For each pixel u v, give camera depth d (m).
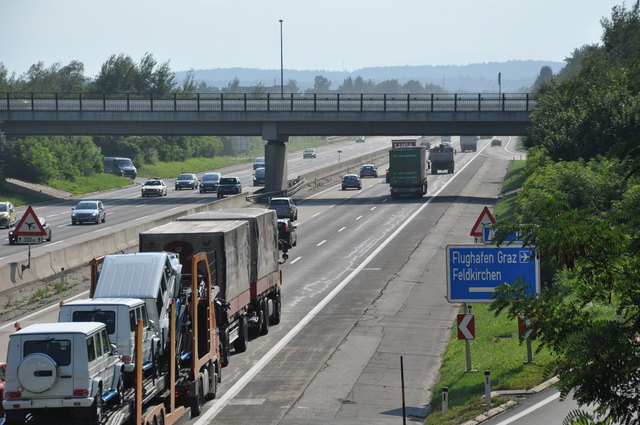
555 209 11.98
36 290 72.25
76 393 27.59
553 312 12.16
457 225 118.81
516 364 41.94
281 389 43.72
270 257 58.91
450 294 42.34
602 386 10.77
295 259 92.62
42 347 27.78
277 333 57.84
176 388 37.47
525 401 36.09
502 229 12.16
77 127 167.75
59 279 77.62
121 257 35.44
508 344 48.06
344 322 60.97
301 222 128.88
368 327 59.09
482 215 50.41
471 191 174.62
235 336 50.47
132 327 31.78
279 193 167.75
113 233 92.75
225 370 47.91
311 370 47.62
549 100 131.62
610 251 11.26
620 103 103.38
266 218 58.16
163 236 46.25
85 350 27.78
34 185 189.50
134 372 31.52
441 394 40.72
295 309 66.38
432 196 165.25
